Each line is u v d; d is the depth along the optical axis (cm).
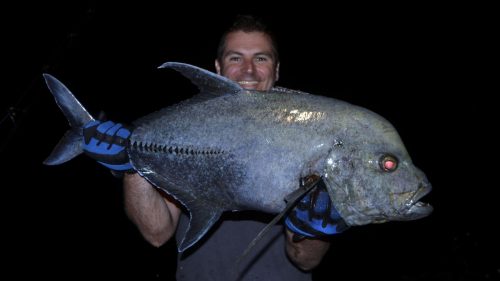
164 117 225
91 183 791
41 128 771
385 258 602
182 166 221
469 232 668
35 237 675
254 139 209
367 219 208
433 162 1038
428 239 648
